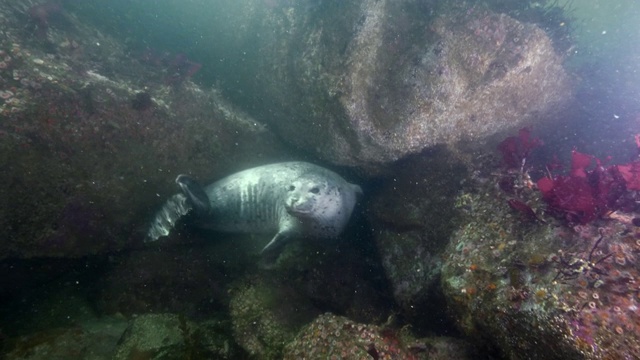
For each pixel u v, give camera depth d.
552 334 0.87
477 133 1.76
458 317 1.15
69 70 1.60
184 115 1.80
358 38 1.62
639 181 1.13
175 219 1.69
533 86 1.82
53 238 1.42
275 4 1.95
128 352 1.23
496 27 1.68
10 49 1.49
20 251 1.37
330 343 1.10
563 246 1.02
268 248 1.70
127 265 1.64
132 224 1.60
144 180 1.63
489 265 1.11
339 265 1.72
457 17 1.70
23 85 1.40
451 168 1.68
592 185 1.20
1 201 1.30
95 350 1.31
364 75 1.62
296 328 1.39
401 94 1.66
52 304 1.50
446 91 1.63
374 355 1.06
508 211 1.24
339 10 1.70
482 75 1.68
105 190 1.52
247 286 1.54
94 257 1.60
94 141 1.50
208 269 1.75
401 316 1.53
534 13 2.21
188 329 1.22
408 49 1.69
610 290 0.88
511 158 1.50
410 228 1.67
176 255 1.73
